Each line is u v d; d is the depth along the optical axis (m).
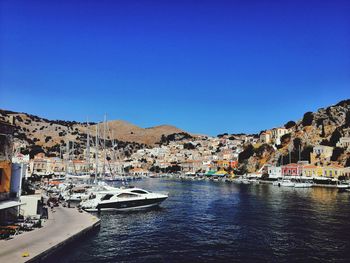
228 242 44.16
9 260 29.08
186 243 43.75
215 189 142.12
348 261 36.00
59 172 198.25
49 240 35.94
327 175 162.38
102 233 48.81
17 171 47.12
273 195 109.50
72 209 59.56
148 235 48.34
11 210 44.00
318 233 48.72
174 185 175.00
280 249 40.62
